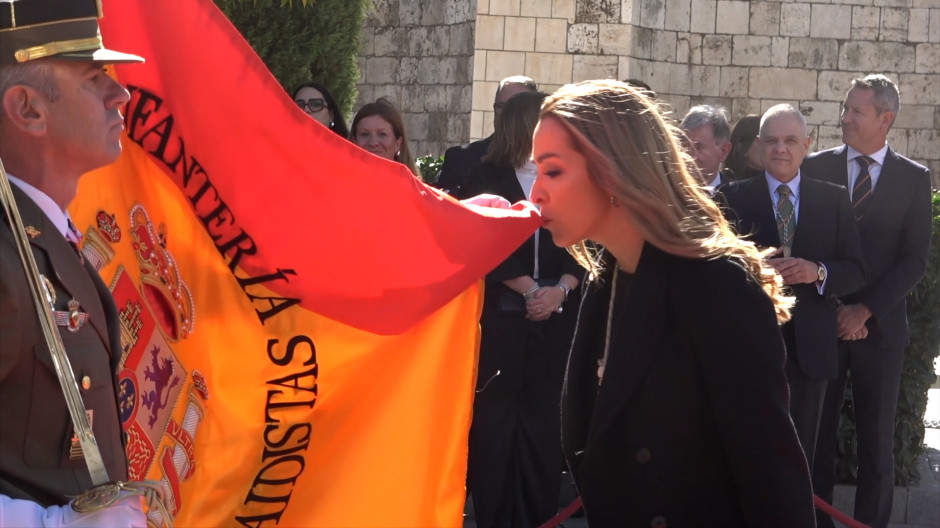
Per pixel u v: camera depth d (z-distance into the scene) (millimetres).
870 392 5621
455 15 13375
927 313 6086
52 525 1847
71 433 1990
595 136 2279
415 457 2904
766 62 13414
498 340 5230
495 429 5266
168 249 2760
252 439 2803
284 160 2770
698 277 2213
